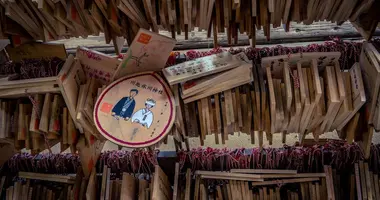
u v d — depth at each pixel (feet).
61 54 8.70
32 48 8.57
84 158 8.43
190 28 7.94
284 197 9.48
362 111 7.80
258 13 7.51
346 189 9.38
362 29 7.77
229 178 9.12
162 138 7.30
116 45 8.18
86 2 7.20
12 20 7.95
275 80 7.69
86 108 7.59
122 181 8.73
